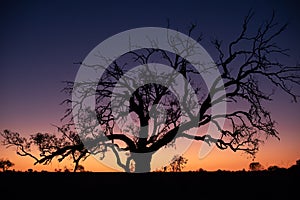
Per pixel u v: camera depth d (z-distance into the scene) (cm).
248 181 2773
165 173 3177
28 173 3444
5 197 2302
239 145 2392
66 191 2522
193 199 2233
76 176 3203
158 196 2309
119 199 2244
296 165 3189
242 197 2245
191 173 3222
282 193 2286
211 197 2275
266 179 2798
